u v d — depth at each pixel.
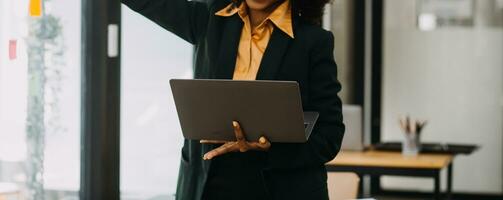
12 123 3.01
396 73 7.62
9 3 2.91
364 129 7.34
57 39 3.20
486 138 7.48
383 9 7.60
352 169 4.88
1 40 2.89
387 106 7.65
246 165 2.13
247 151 2.13
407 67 7.60
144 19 3.86
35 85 3.11
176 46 4.22
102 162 3.31
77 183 3.31
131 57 3.76
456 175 7.54
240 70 2.15
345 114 5.28
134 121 3.81
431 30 7.55
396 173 4.86
